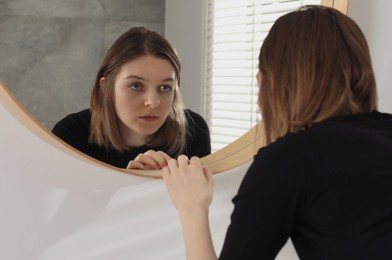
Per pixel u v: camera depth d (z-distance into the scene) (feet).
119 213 3.43
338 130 2.16
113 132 3.65
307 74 2.30
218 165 3.70
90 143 3.61
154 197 3.53
